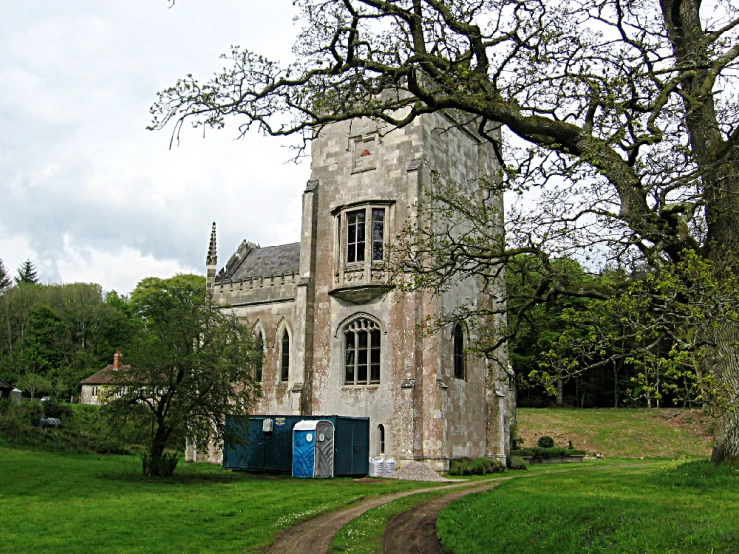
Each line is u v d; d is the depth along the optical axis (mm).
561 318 13602
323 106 18516
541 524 13172
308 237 37531
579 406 75625
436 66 17250
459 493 23281
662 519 11906
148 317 28016
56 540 13664
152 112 17844
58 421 42375
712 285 11930
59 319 84688
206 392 27312
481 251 19609
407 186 34844
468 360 35594
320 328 36531
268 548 13836
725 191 15383
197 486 24219
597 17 17031
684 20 18250
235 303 40906
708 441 53000
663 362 11688
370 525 16469
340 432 31266
